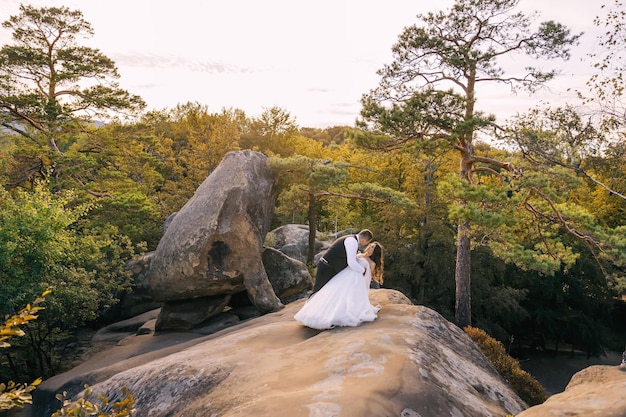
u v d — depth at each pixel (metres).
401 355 5.04
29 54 22.89
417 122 19.48
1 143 33.38
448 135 19.23
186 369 5.97
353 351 5.24
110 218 23.52
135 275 18.70
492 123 19.27
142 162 29.34
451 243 29.47
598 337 30.92
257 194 15.34
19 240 11.52
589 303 32.38
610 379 4.21
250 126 46.12
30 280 11.70
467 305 22.03
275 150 44.81
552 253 18.64
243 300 16.89
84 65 24.19
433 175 32.44
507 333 31.56
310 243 23.67
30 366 13.99
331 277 7.06
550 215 18.59
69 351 15.81
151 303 18.69
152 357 9.55
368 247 7.37
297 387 4.54
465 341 7.09
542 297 33.47
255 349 6.38
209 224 14.22
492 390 5.67
